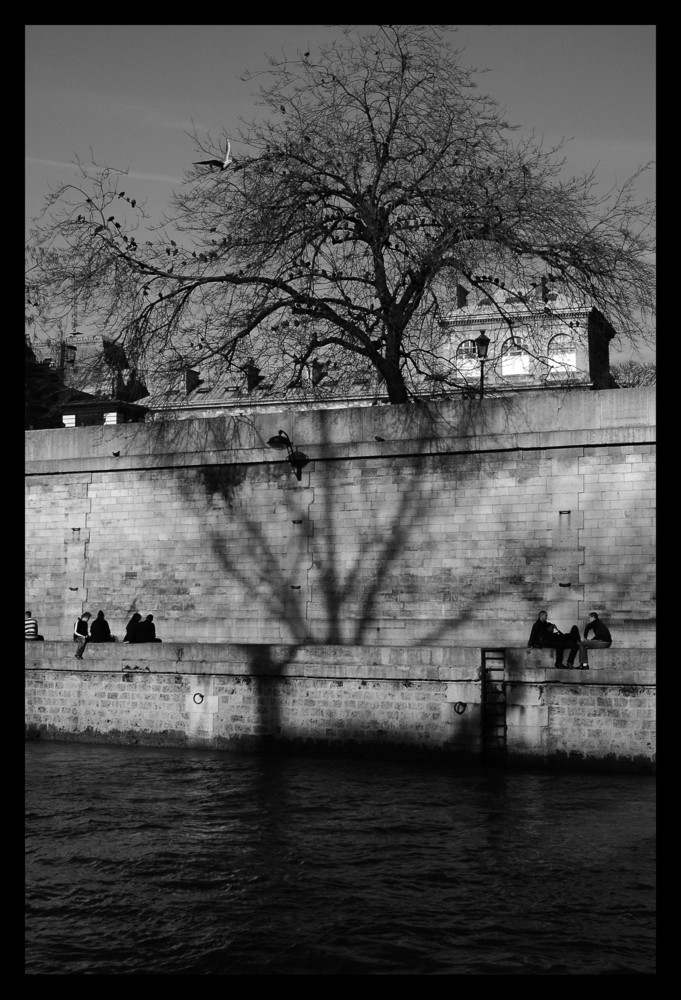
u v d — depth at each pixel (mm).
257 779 22109
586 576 26844
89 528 31891
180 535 30844
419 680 23375
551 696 22531
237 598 30094
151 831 18797
